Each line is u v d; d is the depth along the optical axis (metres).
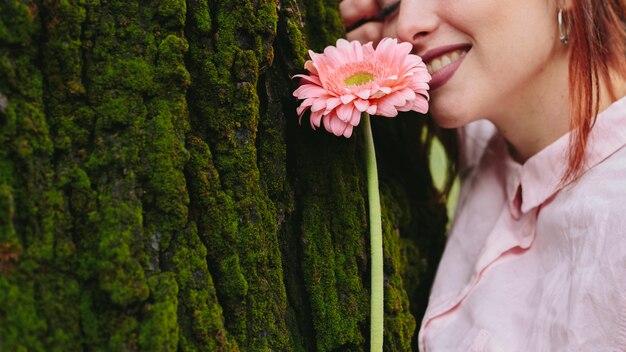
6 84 0.63
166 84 0.68
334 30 0.85
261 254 0.72
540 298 0.83
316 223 0.78
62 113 0.65
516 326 0.83
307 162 0.79
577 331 0.78
